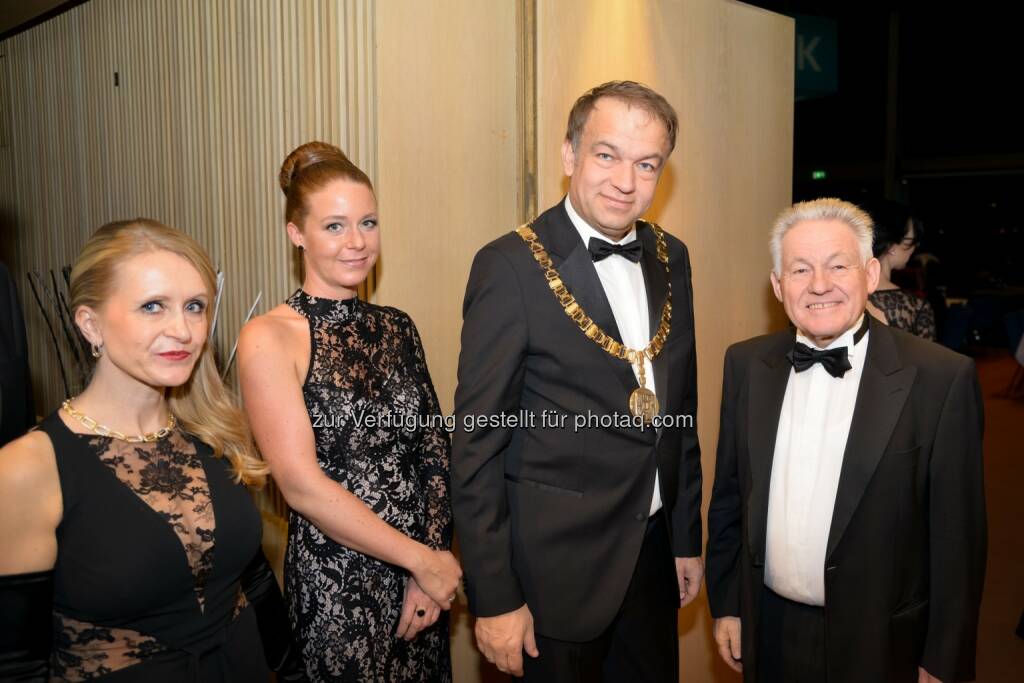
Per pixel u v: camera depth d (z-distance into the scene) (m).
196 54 2.89
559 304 1.81
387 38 2.27
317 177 1.88
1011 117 12.64
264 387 1.76
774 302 3.42
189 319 1.42
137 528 1.36
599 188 1.79
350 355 1.91
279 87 2.54
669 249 2.10
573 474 1.84
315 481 1.76
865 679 1.68
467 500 1.74
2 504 1.25
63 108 3.76
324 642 1.86
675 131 1.84
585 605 1.83
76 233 3.78
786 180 3.42
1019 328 8.54
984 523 1.71
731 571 2.02
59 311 3.42
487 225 2.54
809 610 1.80
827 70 5.22
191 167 2.98
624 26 2.74
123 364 1.37
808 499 1.77
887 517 1.68
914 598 1.73
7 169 4.31
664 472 1.93
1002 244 13.95
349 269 1.89
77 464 1.34
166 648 1.40
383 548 1.80
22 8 3.99
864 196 2.85
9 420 1.87
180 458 1.48
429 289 2.42
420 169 2.37
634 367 1.90
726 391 2.00
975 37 12.52
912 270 9.59
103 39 3.42
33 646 1.27
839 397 1.78
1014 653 3.34
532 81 2.54
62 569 1.32
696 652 3.09
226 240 2.84
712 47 3.05
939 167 13.42
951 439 1.68
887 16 13.14
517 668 1.75
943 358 1.71
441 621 2.08
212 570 1.46
